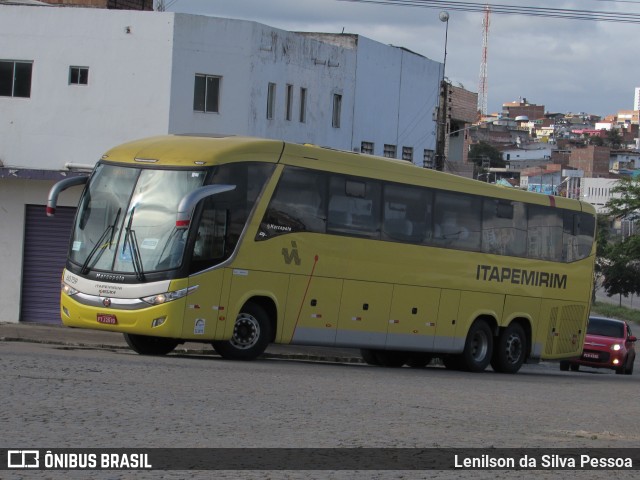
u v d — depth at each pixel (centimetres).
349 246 2114
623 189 8906
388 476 870
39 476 793
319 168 2052
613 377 2973
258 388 1436
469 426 1211
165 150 1891
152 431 1011
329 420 1173
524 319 2628
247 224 1902
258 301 1964
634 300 12425
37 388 1247
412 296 2277
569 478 919
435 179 2342
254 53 3538
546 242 2683
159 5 4297
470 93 6606
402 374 2080
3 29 3391
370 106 4559
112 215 1870
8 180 3147
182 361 1800
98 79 3362
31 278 3155
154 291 1797
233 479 820
